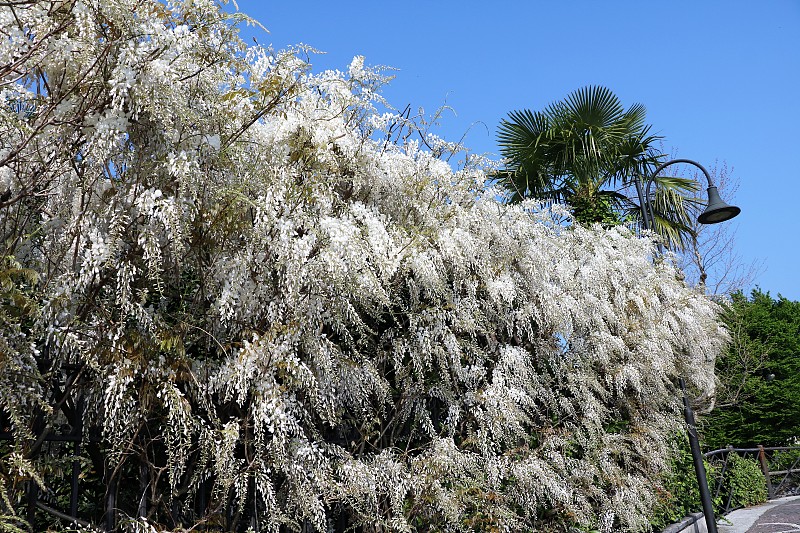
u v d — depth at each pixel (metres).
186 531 3.33
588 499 6.84
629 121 12.27
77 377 3.14
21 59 2.93
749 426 16.47
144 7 3.23
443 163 5.02
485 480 5.09
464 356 5.13
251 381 3.50
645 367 7.65
